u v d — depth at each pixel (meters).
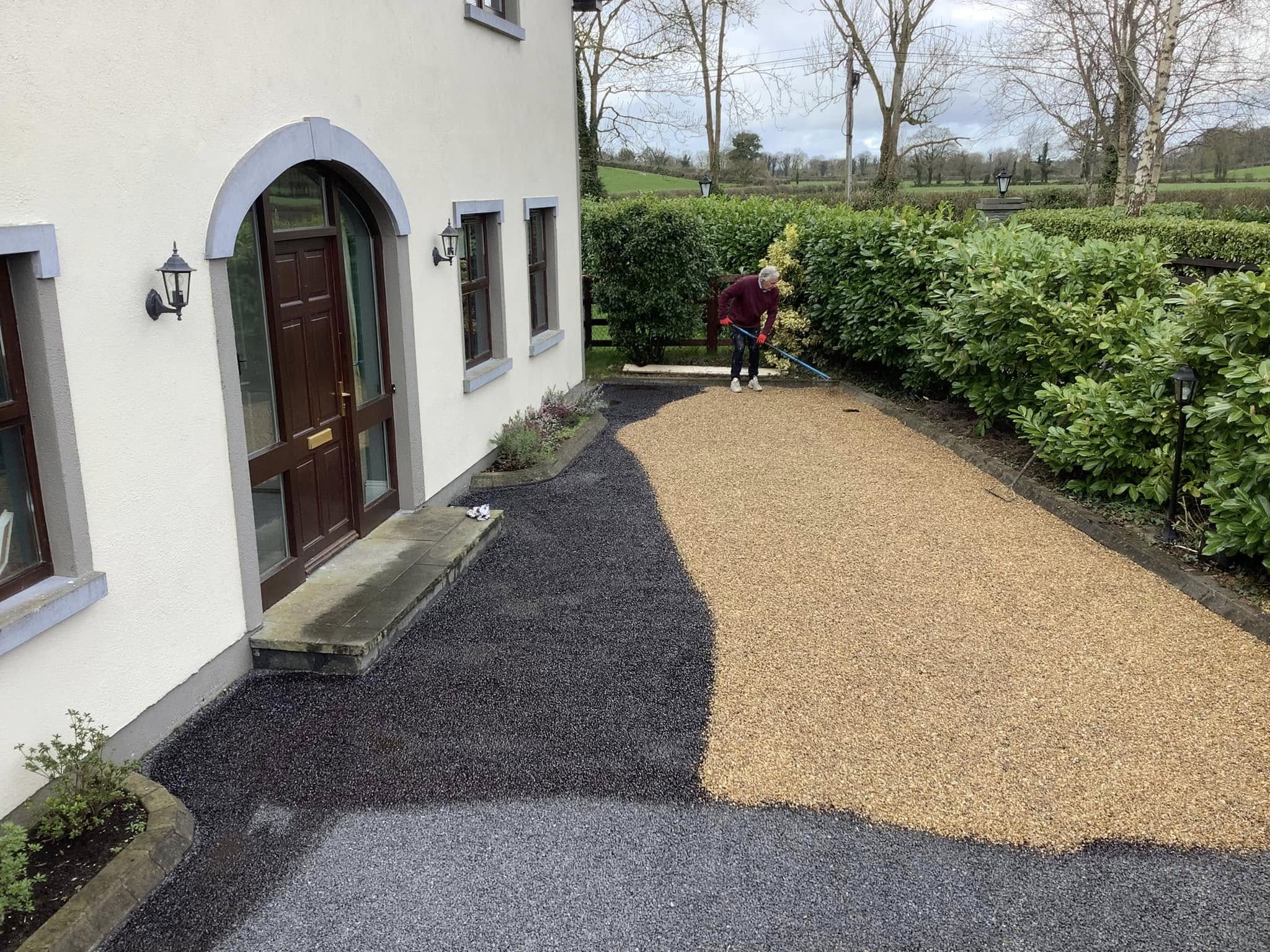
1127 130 27.34
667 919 3.30
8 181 3.41
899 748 4.29
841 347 12.71
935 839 3.70
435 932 3.24
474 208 7.89
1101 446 7.16
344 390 6.14
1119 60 24.80
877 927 3.27
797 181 47.78
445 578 5.98
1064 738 4.34
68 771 3.51
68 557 3.79
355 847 3.67
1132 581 6.06
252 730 4.46
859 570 6.33
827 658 5.12
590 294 14.27
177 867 3.55
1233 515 5.62
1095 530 6.86
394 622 5.26
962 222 11.27
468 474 8.12
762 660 5.11
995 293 8.55
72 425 3.74
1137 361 7.00
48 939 3.03
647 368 13.93
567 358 11.34
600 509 7.69
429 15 6.92
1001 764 4.15
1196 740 4.29
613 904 3.37
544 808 3.90
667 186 40.72
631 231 13.14
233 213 4.66
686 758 4.24
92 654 3.90
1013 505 7.68
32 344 3.61
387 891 3.43
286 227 5.50
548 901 3.38
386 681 4.91
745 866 3.57
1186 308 6.58
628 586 6.12
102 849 3.48
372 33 6.05
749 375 12.81
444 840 3.71
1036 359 8.52
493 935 3.23
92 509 3.87
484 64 8.09
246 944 3.19
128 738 4.14
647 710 4.63
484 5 8.40
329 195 5.89
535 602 5.88
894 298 11.23
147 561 4.21
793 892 3.43
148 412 4.18
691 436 10.18
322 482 5.99
